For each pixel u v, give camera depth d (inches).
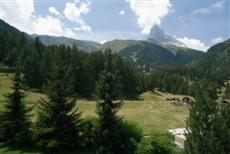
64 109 2027.6
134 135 2092.8
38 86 4557.1
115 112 2046.0
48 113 2014.0
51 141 1941.4
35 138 1993.1
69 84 2097.7
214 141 1131.3
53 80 2085.4
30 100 3479.3
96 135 2003.0
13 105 2073.1
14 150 1971.0
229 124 1174.3
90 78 4697.3
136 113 3302.2
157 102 4276.6
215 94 1248.2
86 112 3179.1
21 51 5846.5
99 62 4899.1
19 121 2065.7
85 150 2059.5
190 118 1220.5
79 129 2074.3
